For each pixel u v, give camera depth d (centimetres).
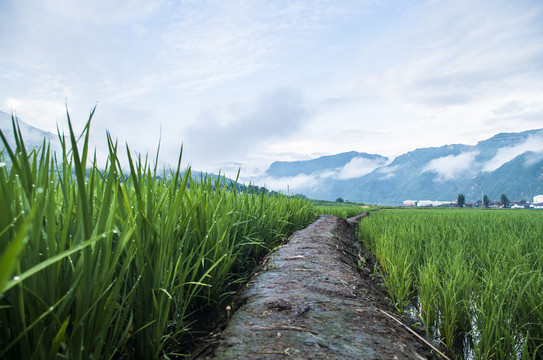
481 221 1023
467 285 329
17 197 131
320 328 230
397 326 265
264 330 223
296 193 1120
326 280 349
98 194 197
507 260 404
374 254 707
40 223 124
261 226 509
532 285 296
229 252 340
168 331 244
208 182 376
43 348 119
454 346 280
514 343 244
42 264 85
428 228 742
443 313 305
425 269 369
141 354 192
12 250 61
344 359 190
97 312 147
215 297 310
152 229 186
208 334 257
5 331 121
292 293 301
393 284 390
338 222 1012
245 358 187
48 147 134
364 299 308
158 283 192
